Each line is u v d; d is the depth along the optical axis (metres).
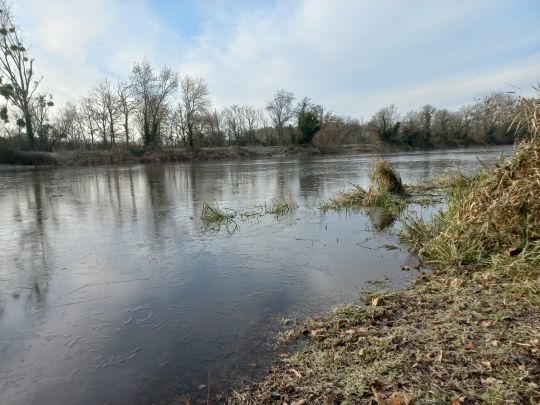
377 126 61.66
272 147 57.38
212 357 3.58
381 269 5.77
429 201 10.94
